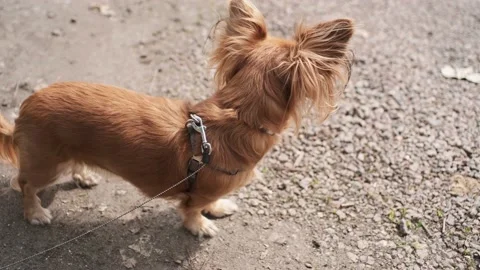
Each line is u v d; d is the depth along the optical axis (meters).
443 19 1.38
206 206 0.94
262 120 0.82
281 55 0.80
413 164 1.06
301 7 1.40
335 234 0.97
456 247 0.95
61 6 1.33
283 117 0.83
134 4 1.36
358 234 0.97
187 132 0.85
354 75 1.23
